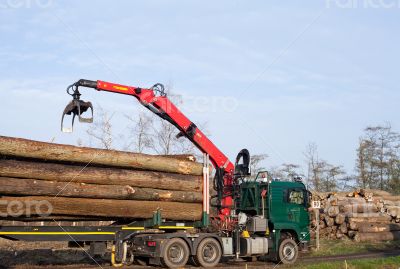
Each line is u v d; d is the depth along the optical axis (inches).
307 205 737.0
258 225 682.8
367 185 2018.9
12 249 820.0
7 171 495.2
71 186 535.5
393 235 1020.5
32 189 509.4
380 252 839.7
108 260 692.1
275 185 710.5
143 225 621.9
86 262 661.3
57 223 574.9
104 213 567.8
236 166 691.4
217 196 681.0
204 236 632.4
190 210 645.3
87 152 548.1
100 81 588.1
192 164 653.9
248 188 716.0
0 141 483.2
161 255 593.9
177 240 608.4
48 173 521.7
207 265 623.8
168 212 622.5
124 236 605.6
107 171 567.8
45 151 516.1
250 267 627.5
